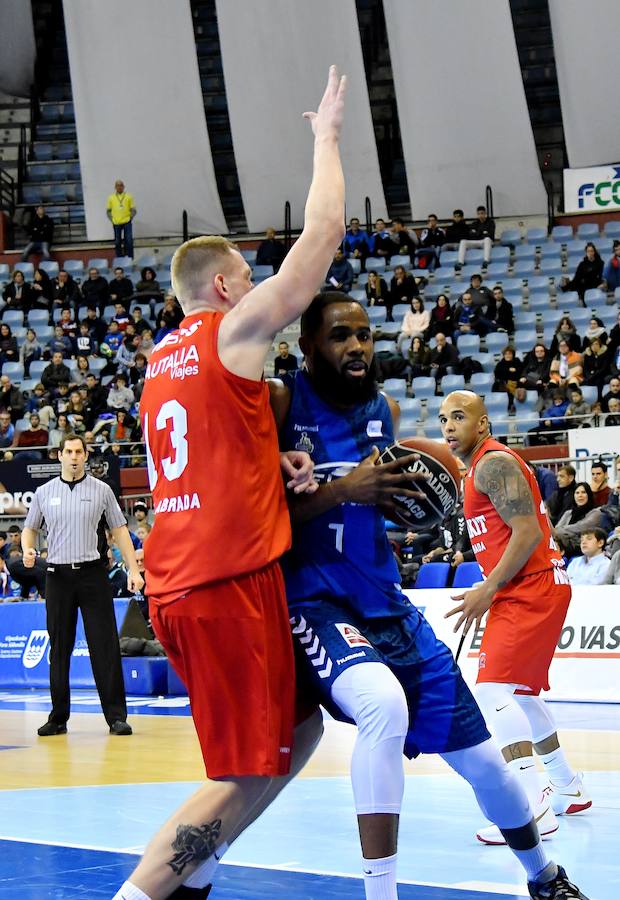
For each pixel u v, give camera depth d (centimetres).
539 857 350
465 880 410
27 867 439
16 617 1420
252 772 295
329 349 338
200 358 303
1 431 2009
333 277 2364
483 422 517
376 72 3123
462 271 2433
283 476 330
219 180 3011
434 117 2630
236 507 298
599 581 1124
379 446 350
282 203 2697
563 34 2556
